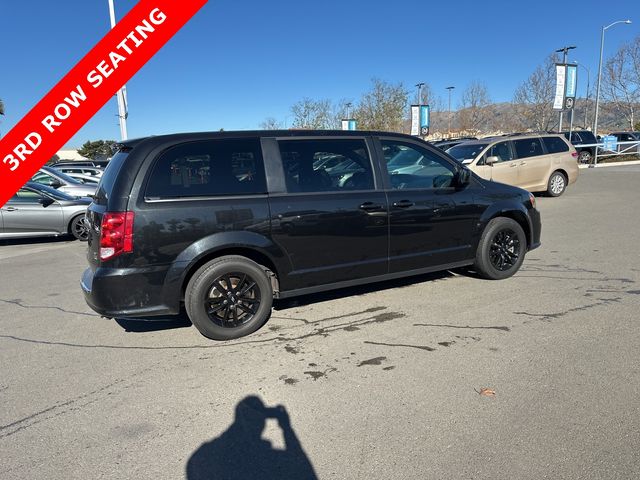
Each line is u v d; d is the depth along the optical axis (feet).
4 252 30.53
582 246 23.75
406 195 16.03
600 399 9.82
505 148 40.93
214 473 8.14
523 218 18.79
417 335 13.47
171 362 12.50
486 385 10.58
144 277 12.57
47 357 13.10
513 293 16.76
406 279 18.95
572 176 43.47
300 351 12.80
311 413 9.82
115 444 9.05
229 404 10.32
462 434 8.89
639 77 132.46
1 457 8.74
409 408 9.83
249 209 13.55
